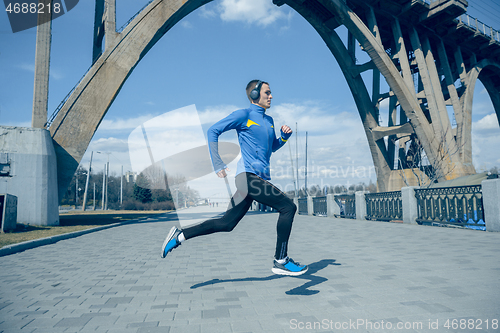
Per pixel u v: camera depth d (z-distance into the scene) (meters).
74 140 17.14
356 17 28.94
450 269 3.70
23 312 2.45
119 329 2.08
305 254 5.04
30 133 13.16
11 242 6.45
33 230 9.86
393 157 36.09
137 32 20.25
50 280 3.57
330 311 2.37
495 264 3.93
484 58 41.97
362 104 34.12
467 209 8.35
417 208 10.42
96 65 18.77
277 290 3.00
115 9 20.11
